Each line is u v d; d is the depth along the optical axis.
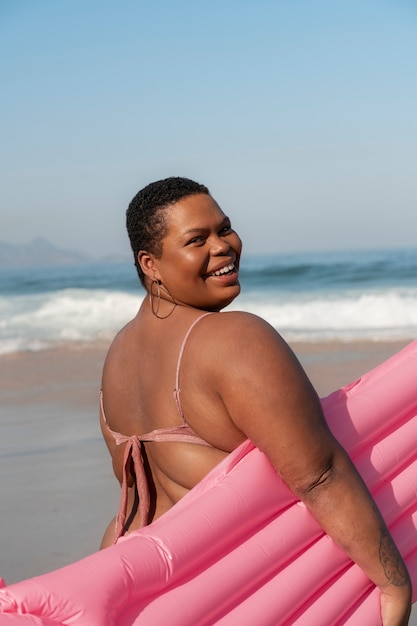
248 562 2.36
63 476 6.17
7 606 2.01
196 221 2.42
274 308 18.41
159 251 2.45
